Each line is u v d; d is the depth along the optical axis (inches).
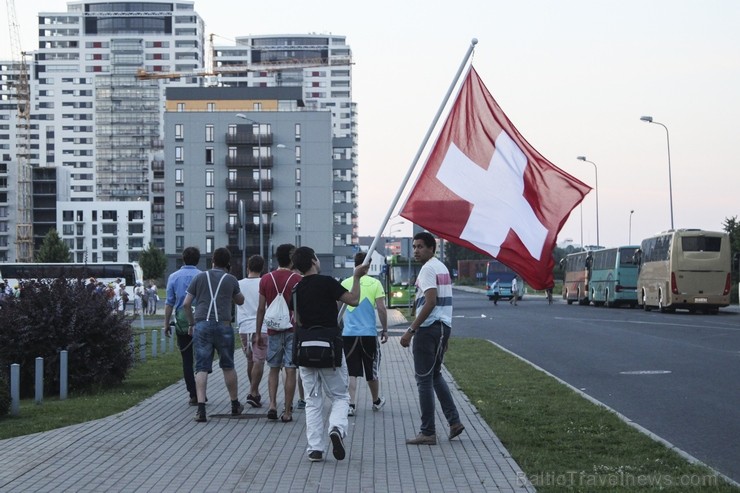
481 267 5506.9
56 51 7647.6
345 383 366.3
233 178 3969.0
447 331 390.9
